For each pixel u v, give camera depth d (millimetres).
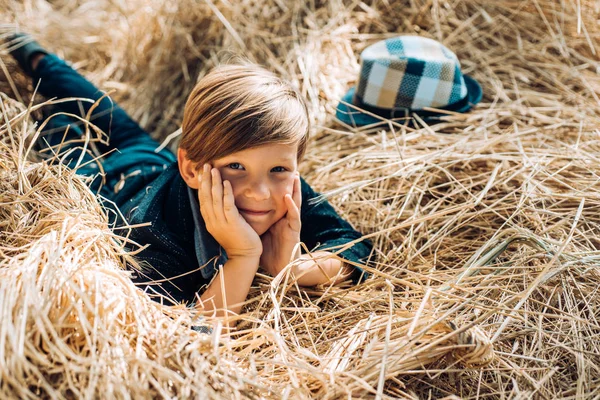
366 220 2330
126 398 1262
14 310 1354
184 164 1870
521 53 3119
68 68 2838
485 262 1946
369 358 1538
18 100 2830
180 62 3209
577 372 1630
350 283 2027
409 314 1665
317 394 1456
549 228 2033
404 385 1543
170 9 3320
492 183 2262
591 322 1780
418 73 2615
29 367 1290
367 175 2459
